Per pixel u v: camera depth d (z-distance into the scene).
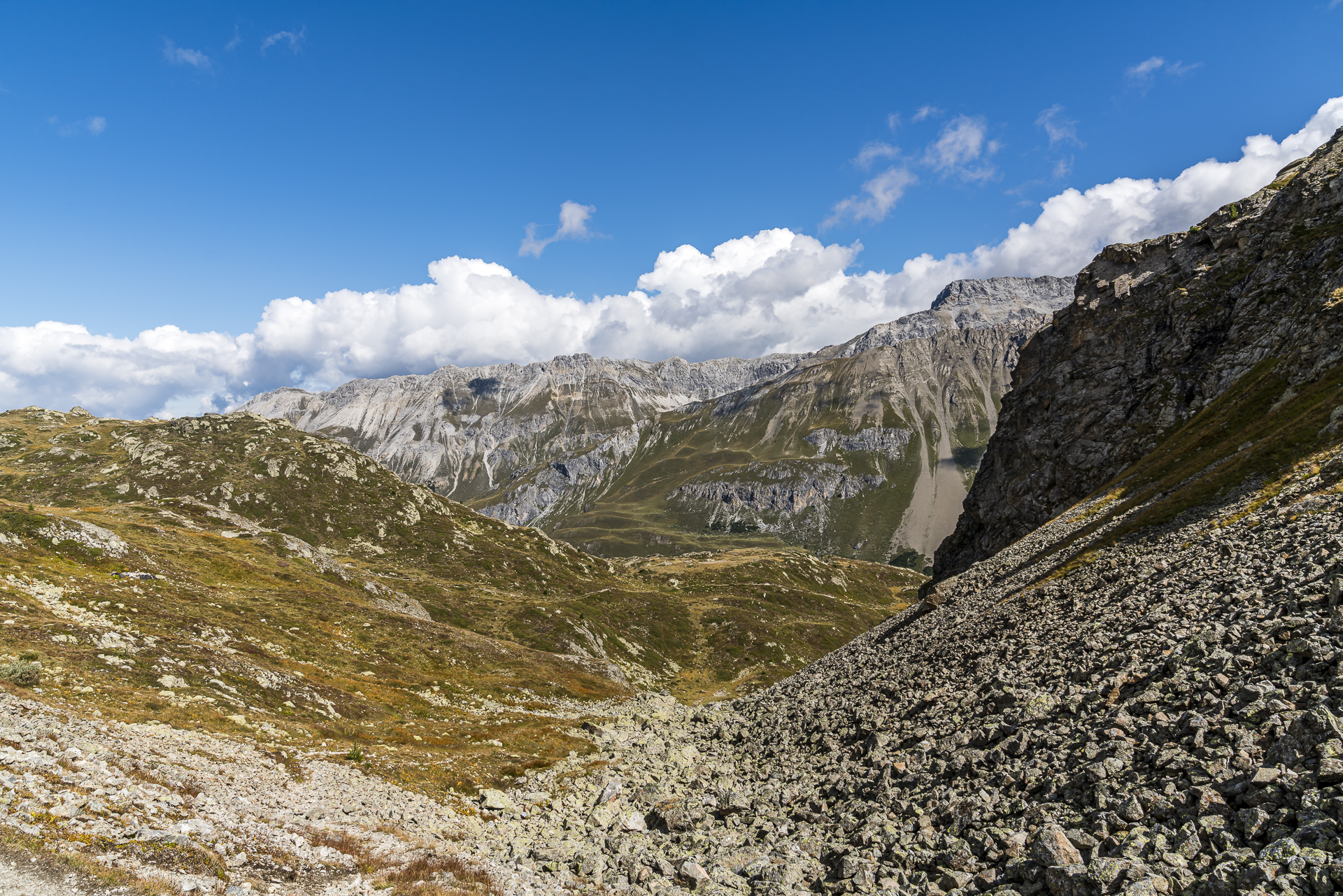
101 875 14.30
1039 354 135.50
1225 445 73.62
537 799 41.25
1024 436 124.62
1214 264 109.00
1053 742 22.73
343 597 115.25
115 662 45.31
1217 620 26.06
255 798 27.34
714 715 73.81
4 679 35.31
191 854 17.38
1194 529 47.59
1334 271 84.44
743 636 195.00
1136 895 12.94
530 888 22.69
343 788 35.53
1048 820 18.20
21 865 13.76
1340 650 17.94
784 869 22.09
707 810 33.00
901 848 20.67
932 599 80.12
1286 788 14.08
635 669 161.00
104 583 72.12
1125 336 115.12
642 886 23.38
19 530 78.38
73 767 21.59
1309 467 47.31
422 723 63.44
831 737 42.34
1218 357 96.06
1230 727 17.36
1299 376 74.06
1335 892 11.15
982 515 130.75
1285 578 26.34
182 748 32.75
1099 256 134.62
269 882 18.02
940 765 26.41
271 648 75.00
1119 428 105.31
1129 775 17.95
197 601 80.00
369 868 21.72
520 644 142.75
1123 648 28.19
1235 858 13.09
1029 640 39.12
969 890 16.98
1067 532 79.69
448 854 25.86
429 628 109.75
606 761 52.34
